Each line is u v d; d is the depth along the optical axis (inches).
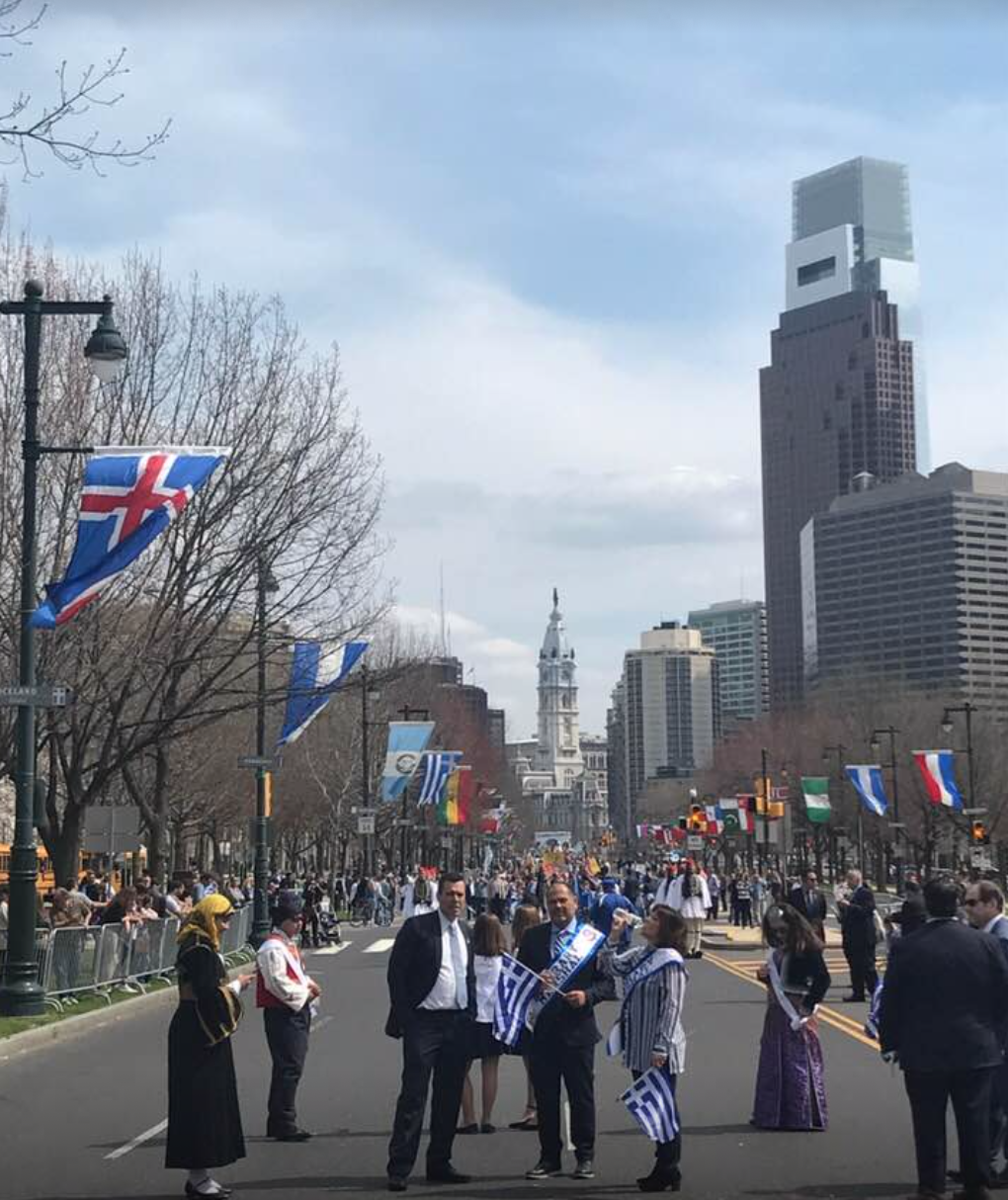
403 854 2992.1
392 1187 429.4
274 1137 516.4
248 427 1299.2
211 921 430.6
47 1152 495.8
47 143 592.7
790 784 3932.1
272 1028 520.1
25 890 865.5
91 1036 845.2
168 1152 417.4
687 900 1561.3
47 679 1167.0
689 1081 654.5
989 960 386.0
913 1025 385.7
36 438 876.0
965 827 3191.4
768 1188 428.8
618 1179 445.1
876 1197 417.1
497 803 4913.9
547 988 451.8
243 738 2471.7
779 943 536.7
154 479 878.4
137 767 1971.0
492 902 2082.9
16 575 1168.2
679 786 7396.7
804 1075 526.6
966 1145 383.6
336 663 1391.5
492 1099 531.8
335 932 1868.8
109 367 842.8
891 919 999.6
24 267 1239.5
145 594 1264.8
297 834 3508.9
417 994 443.5
